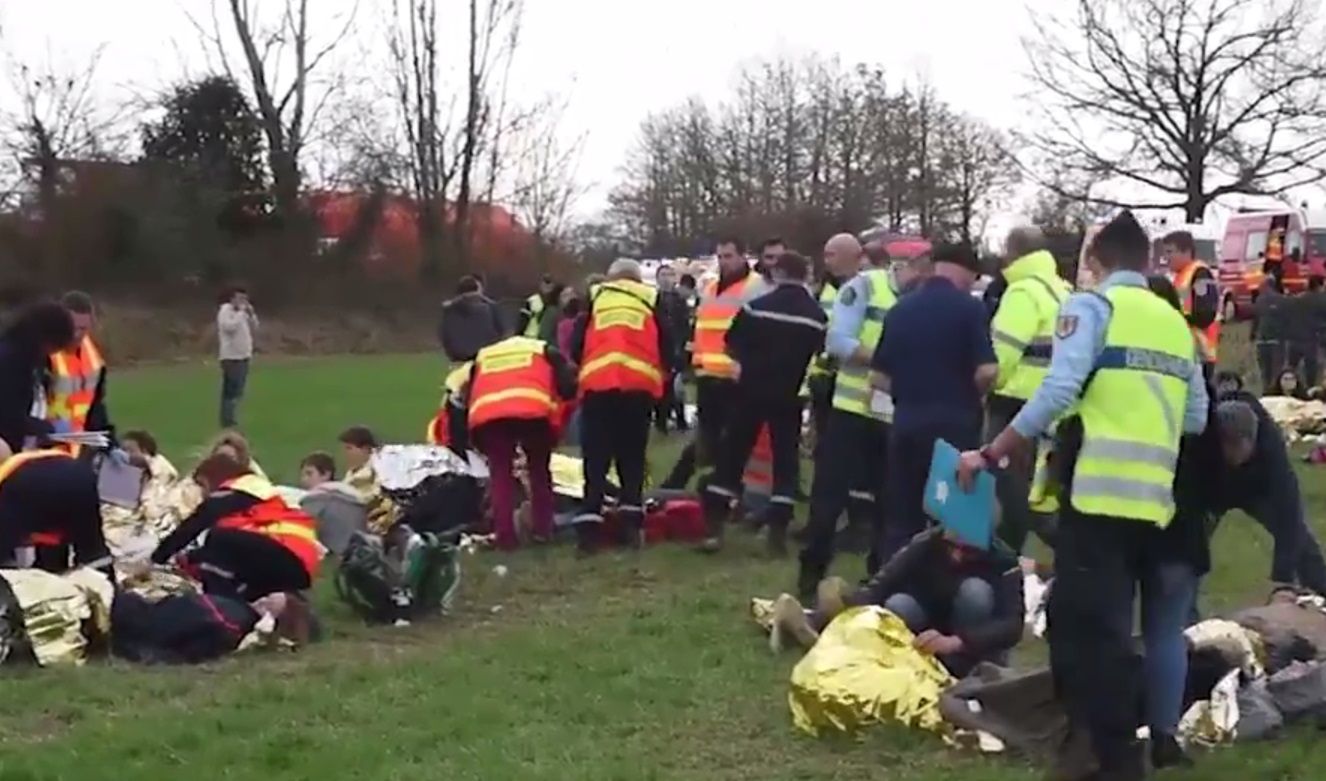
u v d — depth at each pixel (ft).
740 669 26.66
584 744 22.66
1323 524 41.68
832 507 31.50
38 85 156.87
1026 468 29.12
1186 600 20.90
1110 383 19.60
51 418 34.60
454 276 167.22
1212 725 21.89
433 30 165.07
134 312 150.92
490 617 31.86
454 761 21.88
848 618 23.47
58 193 154.20
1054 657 19.89
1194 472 20.61
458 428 42.55
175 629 27.81
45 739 23.31
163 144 164.66
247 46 161.38
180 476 42.06
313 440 70.23
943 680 22.89
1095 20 181.68
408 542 32.86
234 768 21.62
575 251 182.60
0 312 33.55
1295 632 24.67
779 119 211.00
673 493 40.91
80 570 28.60
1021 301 31.78
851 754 21.98
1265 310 73.36
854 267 34.68
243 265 160.04
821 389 39.83
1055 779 20.01
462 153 167.02
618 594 33.94
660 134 225.97
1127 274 20.27
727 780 21.08
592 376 37.76
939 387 28.63
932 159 198.18
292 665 27.66
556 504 41.32
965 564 24.16
